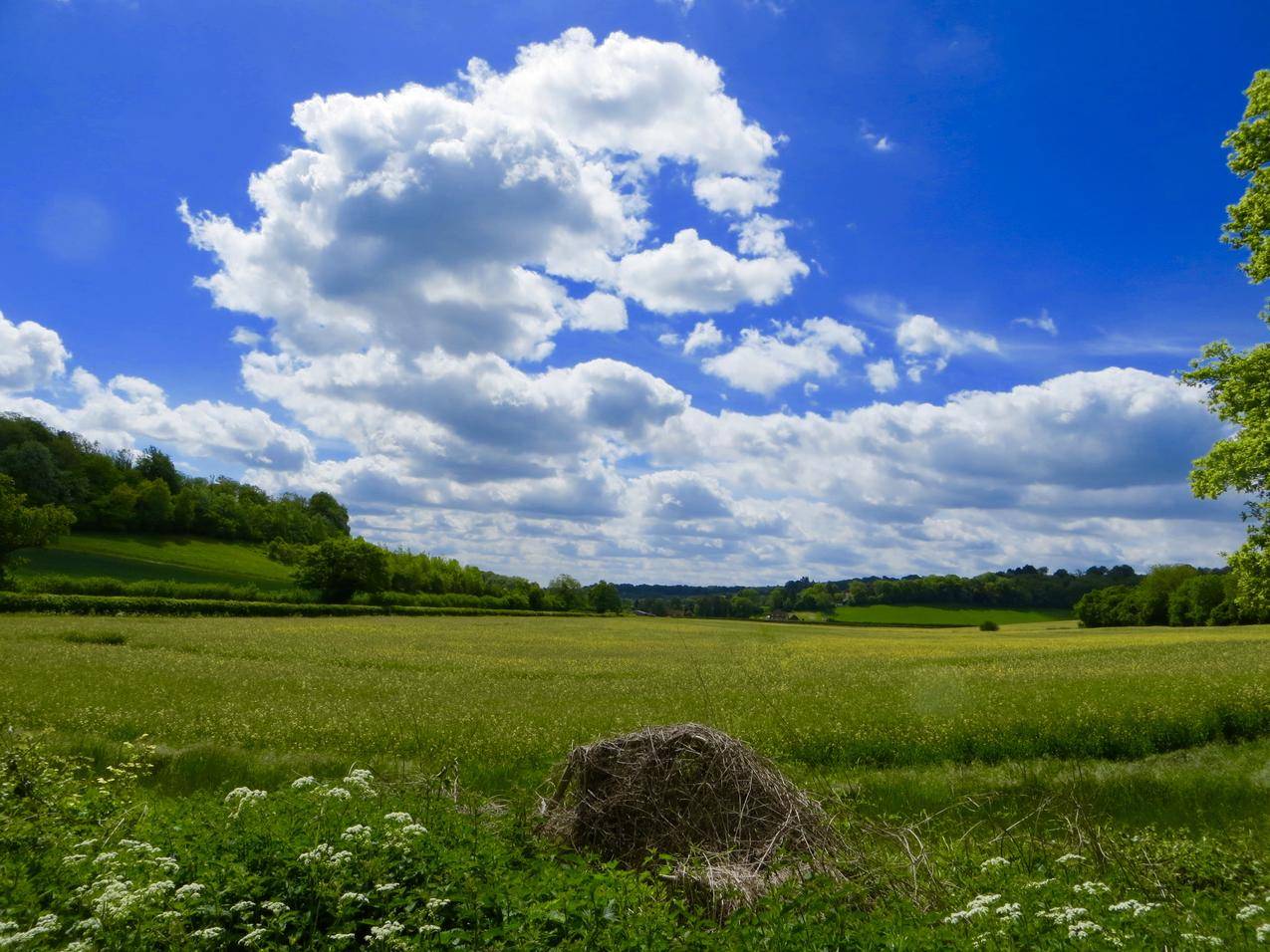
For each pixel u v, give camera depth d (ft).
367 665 115.34
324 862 19.29
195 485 519.60
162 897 17.33
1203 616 328.70
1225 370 86.17
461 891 19.08
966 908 19.06
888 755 52.26
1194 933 17.46
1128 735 53.67
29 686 70.64
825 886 21.47
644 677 103.65
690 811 26.40
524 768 46.21
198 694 72.08
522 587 479.41
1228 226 83.61
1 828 22.71
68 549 330.54
